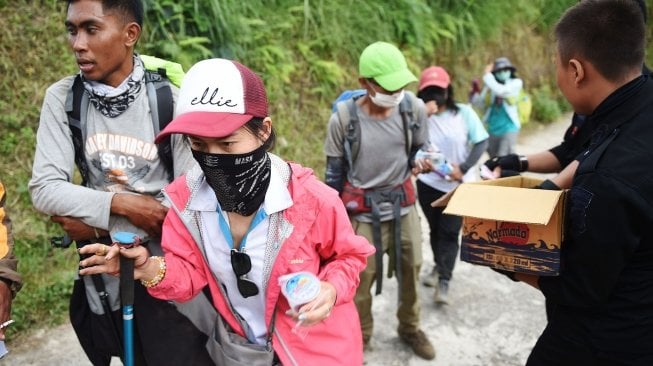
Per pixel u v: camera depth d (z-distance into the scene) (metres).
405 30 7.16
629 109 1.69
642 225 1.64
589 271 1.70
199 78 1.45
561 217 1.73
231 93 1.43
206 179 1.60
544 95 8.79
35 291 3.58
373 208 3.13
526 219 1.65
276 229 1.61
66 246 2.01
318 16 6.40
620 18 1.67
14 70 4.17
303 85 6.06
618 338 1.75
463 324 3.84
